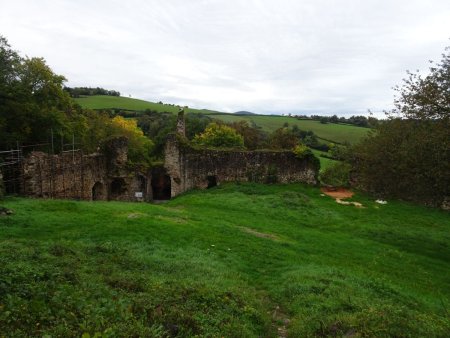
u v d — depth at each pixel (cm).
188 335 877
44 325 772
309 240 2353
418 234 2739
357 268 1877
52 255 1404
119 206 2656
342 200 3531
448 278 1955
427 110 2269
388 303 1319
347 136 8462
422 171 2202
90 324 794
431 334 983
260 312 1155
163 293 1120
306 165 4050
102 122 6316
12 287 916
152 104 11675
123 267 1417
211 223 2419
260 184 3947
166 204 3294
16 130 3556
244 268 1673
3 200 2416
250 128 7838
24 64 3912
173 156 4062
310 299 1292
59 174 3092
